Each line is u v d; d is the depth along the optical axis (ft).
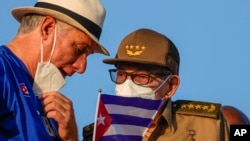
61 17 32.22
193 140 37.17
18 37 32.30
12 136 30.37
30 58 31.96
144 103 36.27
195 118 37.65
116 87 37.58
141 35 38.22
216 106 37.91
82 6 33.01
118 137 36.04
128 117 36.14
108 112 35.91
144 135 36.63
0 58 30.99
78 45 32.55
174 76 38.22
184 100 38.47
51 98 31.55
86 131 38.50
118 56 37.86
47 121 31.48
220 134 37.47
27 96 30.91
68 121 31.65
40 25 32.19
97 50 33.55
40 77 31.83
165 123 37.27
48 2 33.09
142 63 37.40
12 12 32.58
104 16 33.88
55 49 32.22
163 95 37.86
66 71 32.73
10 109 30.45
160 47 37.99
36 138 30.50
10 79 30.68
